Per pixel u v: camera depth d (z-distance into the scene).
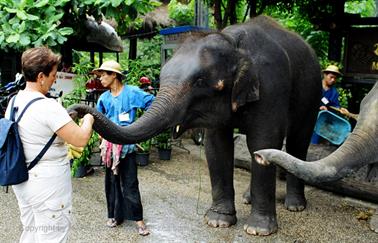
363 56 6.73
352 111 7.36
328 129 5.20
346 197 5.12
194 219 4.25
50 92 5.84
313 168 2.33
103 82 3.77
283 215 4.47
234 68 3.38
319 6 7.13
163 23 9.97
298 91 4.13
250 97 3.44
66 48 7.34
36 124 2.42
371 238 3.94
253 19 4.08
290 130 4.37
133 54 10.02
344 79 6.95
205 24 8.36
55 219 2.53
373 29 6.59
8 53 7.89
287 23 8.58
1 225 4.00
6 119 2.45
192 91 3.23
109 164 3.80
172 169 6.12
